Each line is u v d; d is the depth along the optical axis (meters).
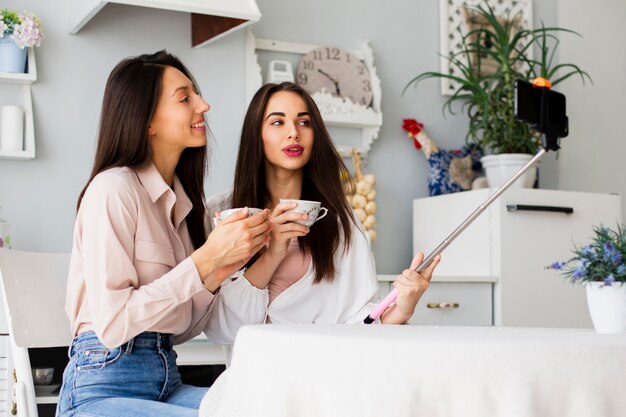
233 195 2.08
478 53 3.42
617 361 1.09
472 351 1.08
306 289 2.01
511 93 3.32
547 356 1.08
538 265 3.13
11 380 2.36
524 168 1.62
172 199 1.78
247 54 3.03
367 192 3.26
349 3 3.43
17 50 2.62
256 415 1.17
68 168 2.76
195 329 1.90
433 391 1.08
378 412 1.08
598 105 3.94
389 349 1.10
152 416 1.47
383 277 2.84
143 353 1.64
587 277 1.51
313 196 2.10
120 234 1.63
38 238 2.71
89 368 1.61
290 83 2.09
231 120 2.99
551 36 3.63
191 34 2.96
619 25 4.01
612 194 3.32
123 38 2.86
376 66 3.47
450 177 3.43
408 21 3.56
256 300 1.95
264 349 1.19
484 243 3.12
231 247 1.62
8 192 2.68
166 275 1.61
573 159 3.87
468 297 3.03
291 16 3.31
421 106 3.57
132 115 1.72
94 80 2.81
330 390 1.12
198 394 1.68
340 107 3.25
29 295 1.80
